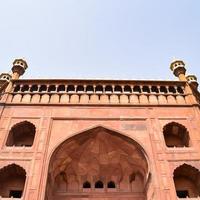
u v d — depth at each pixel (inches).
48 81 693.3
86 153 621.9
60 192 592.7
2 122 599.5
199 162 538.9
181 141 629.3
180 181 563.2
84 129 593.6
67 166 616.4
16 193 543.8
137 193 593.0
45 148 556.7
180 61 769.6
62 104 638.5
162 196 487.2
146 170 573.9
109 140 614.2
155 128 598.9
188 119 617.9
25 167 523.5
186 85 699.4
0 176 535.5
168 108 639.8
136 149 586.2
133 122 611.5
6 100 642.8
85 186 612.1
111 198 587.2
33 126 606.9
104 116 620.4
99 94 669.9
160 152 555.5
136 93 675.4
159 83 703.1
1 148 552.1
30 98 653.9
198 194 547.2
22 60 759.7
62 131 591.5
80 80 694.5
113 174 624.7
